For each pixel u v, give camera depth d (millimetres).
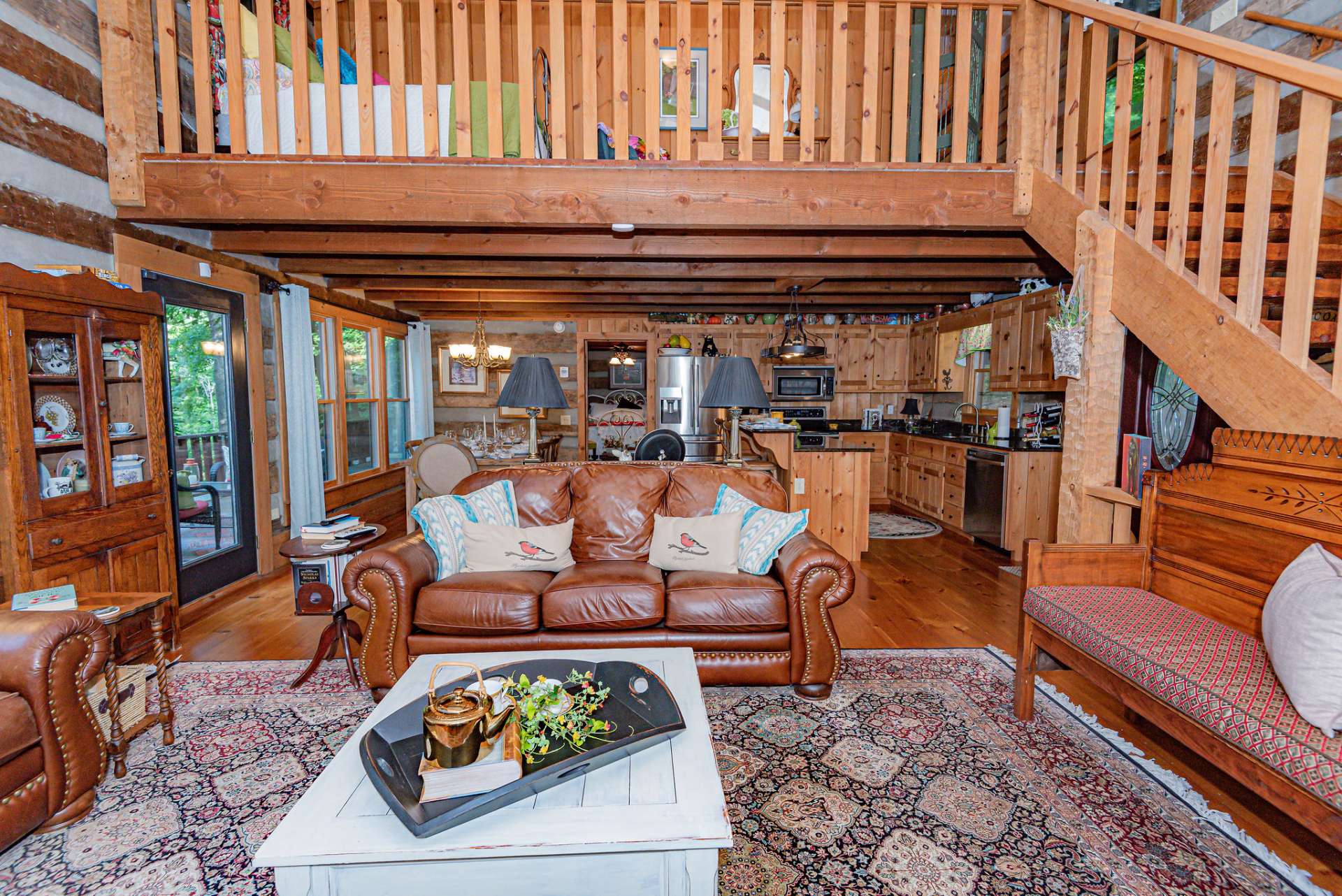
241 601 3656
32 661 1653
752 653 2475
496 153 2955
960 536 5391
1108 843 1668
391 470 6082
